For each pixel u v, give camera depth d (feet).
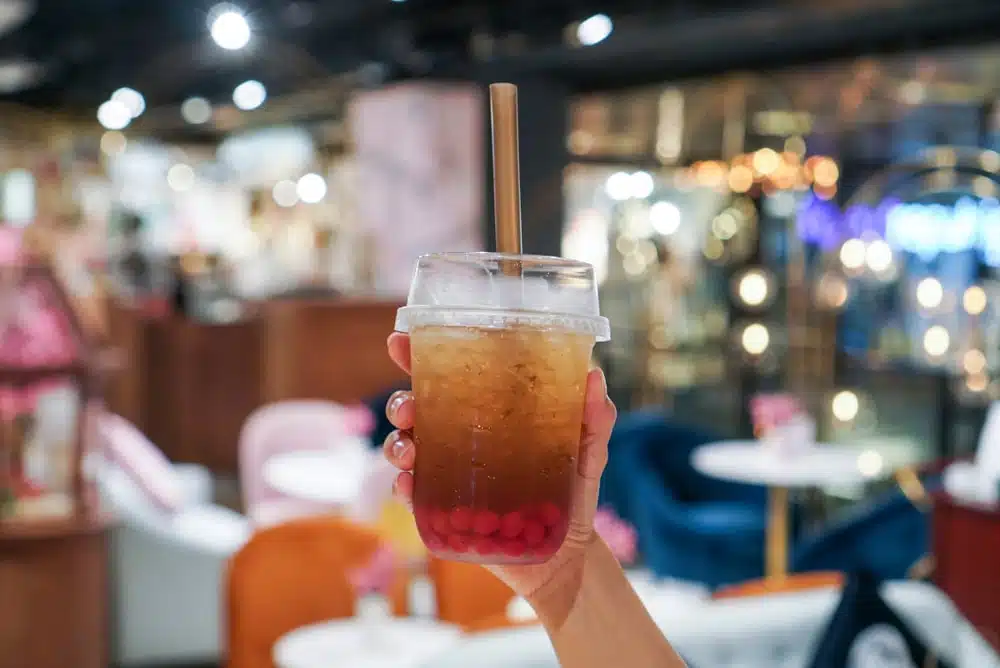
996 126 20.52
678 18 18.72
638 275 26.23
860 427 22.36
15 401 11.18
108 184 36.24
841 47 18.71
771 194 23.58
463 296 2.41
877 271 20.83
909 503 14.34
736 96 22.33
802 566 14.62
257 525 15.84
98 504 12.23
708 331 25.41
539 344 2.37
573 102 23.43
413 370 2.55
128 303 25.79
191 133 38.22
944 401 21.09
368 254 24.81
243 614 9.44
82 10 29.58
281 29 26.96
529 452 2.38
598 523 11.25
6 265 10.81
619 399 26.37
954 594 8.01
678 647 6.66
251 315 25.70
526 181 22.29
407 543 9.77
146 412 25.46
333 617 9.66
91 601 11.89
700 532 16.22
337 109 31.22
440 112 22.99
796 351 23.22
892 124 21.68
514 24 22.02
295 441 17.24
